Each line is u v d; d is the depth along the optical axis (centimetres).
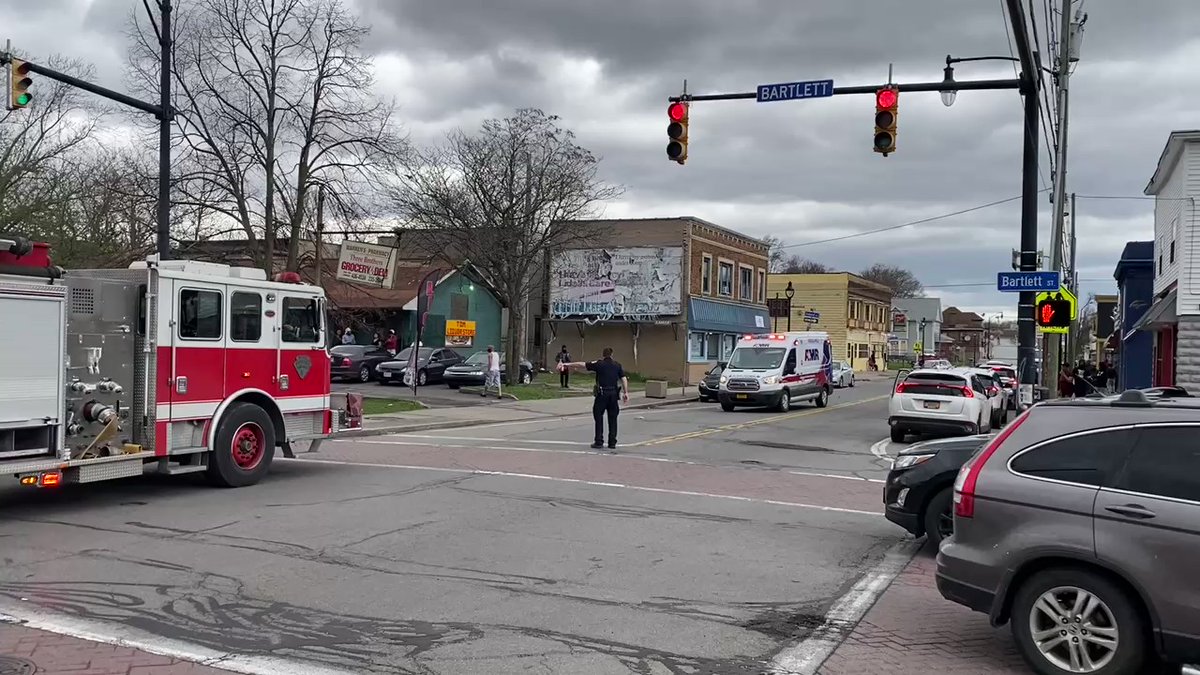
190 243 2445
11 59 1374
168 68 1656
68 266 2569
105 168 3041
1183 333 2161
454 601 682
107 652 560
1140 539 497
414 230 3547
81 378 989
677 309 4384
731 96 1540
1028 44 1385
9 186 2584
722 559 839
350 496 1132
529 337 4697
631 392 3781
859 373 7412
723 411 2895
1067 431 548
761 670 550
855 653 585
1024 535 534
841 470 1498
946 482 844
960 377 1973
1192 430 510
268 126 2300
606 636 607
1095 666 511
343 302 3622
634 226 4453
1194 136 2141
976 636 623
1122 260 3225
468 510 1052
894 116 1477
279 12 2291
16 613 639
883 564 838
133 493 1135
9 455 902
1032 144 1659
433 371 3556
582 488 1232
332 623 626
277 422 1249
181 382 1095
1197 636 480
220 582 725
